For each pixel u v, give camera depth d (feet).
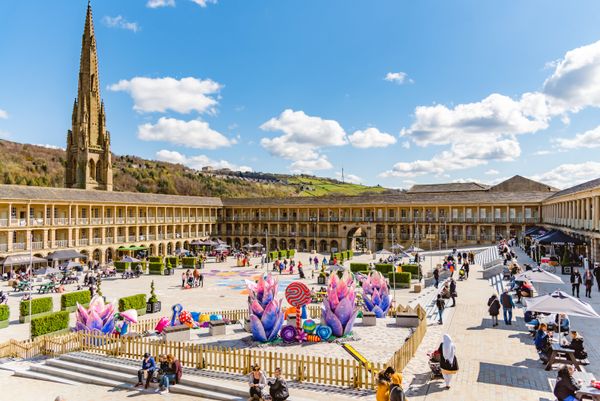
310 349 74.69
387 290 103.76
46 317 89.61
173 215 307.17
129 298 109.29
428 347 72.79
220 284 166.09
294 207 339.36
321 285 159.02
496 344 73.05
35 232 212.43
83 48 323.16
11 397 61.72
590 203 160.15
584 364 58.44
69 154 329.52
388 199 315.37
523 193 280.92
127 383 64.23
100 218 247.91
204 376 62.39
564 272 138.51
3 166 533.96
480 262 199.41
